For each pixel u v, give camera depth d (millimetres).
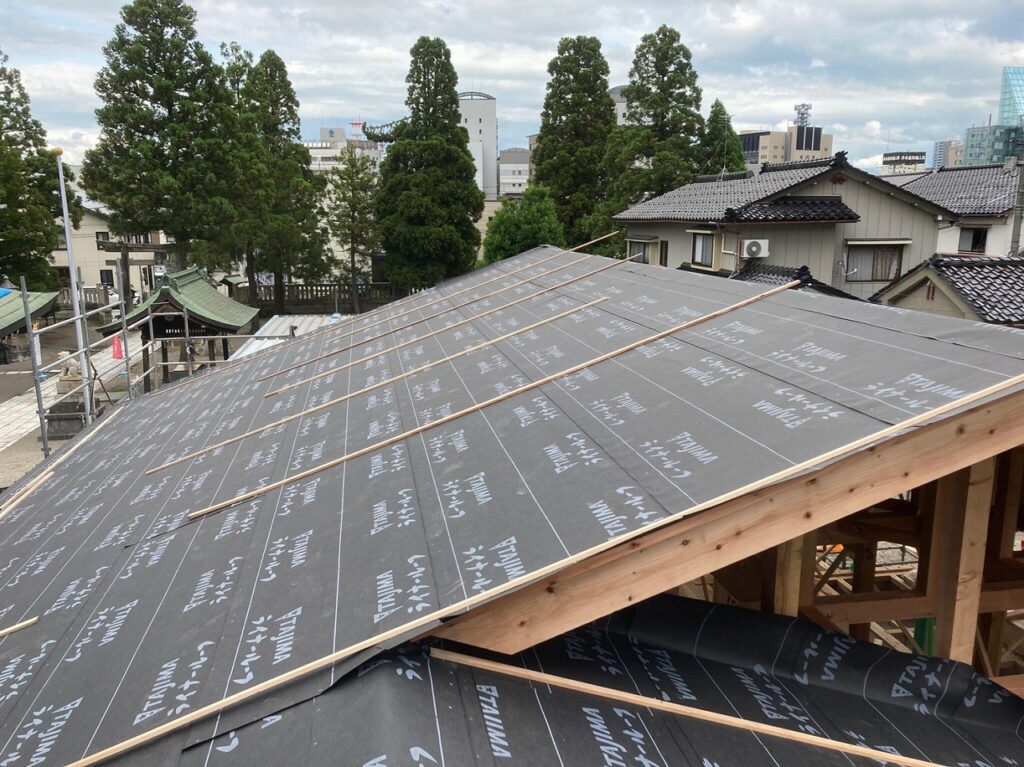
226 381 9641
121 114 24625
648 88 27609
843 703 3250
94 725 2738
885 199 17125
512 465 3922
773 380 3832
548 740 2482
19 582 4543
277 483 4910
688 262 19031
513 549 3008
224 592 3541
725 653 3439
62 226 29234
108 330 15859
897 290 13258
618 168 28156
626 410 4164
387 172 29297
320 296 31719
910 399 3051
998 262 12383
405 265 29125
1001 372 3010
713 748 2682
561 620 2816
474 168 29734
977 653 5281
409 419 5488
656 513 2887
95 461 7191
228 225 25625
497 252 26344
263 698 2613
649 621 3539
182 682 2850
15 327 20984
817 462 2773
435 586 2936
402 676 2590
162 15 24812
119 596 3895
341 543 3676
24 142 27547
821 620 4262
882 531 6426
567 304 7844
